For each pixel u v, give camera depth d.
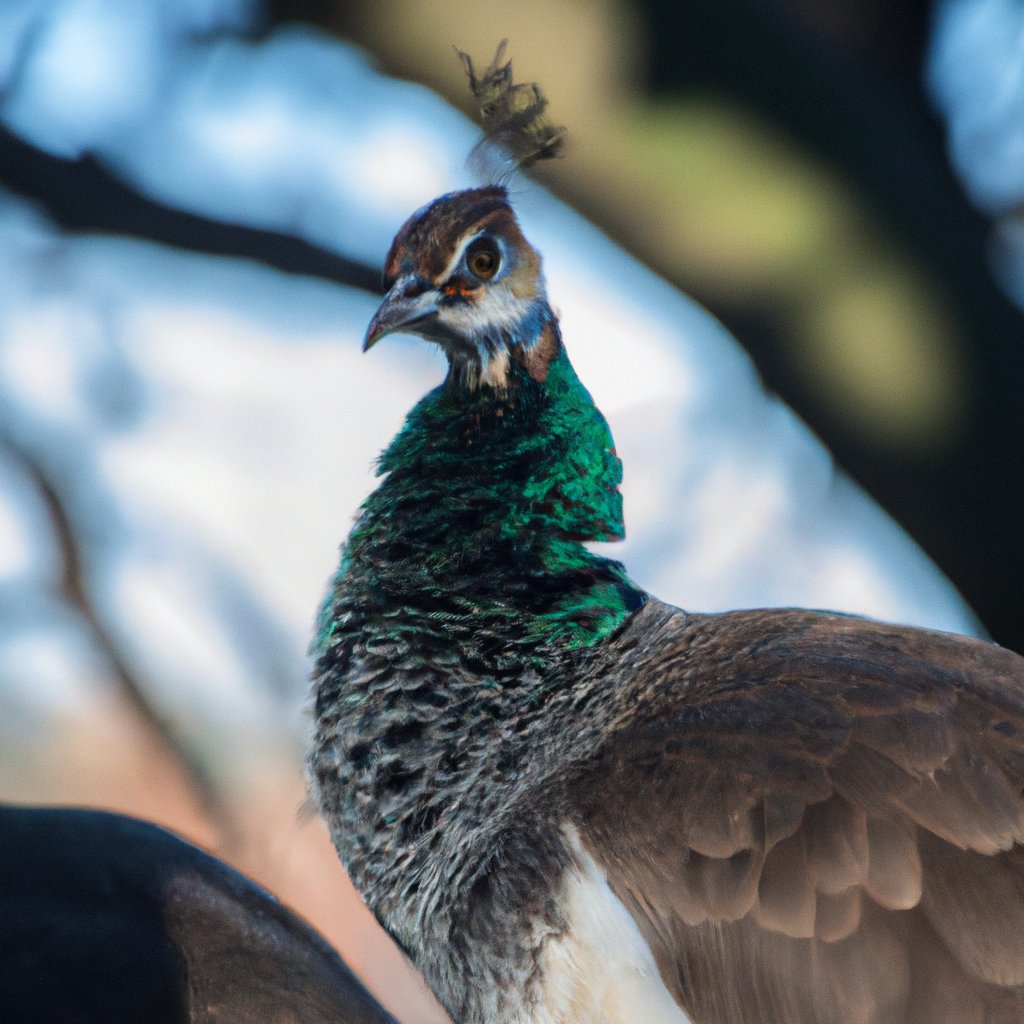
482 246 6.95
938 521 7.09
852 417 7.09
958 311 7.08
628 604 6.90
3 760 8.45
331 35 7.18
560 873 6.80
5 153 7.35
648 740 6.82
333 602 6.90
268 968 6.76
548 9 7.09
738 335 7.12
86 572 7.45
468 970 6.82
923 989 6.75
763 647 6.86
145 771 7.45
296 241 7.39
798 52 7.09
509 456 6.93
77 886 6.76
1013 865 6.76
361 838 6.86
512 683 6.87
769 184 7.09
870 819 6.77
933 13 7.16
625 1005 6.79
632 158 7.09
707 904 6.78
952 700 6.80
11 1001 6.73
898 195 7.09
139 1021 6.73
